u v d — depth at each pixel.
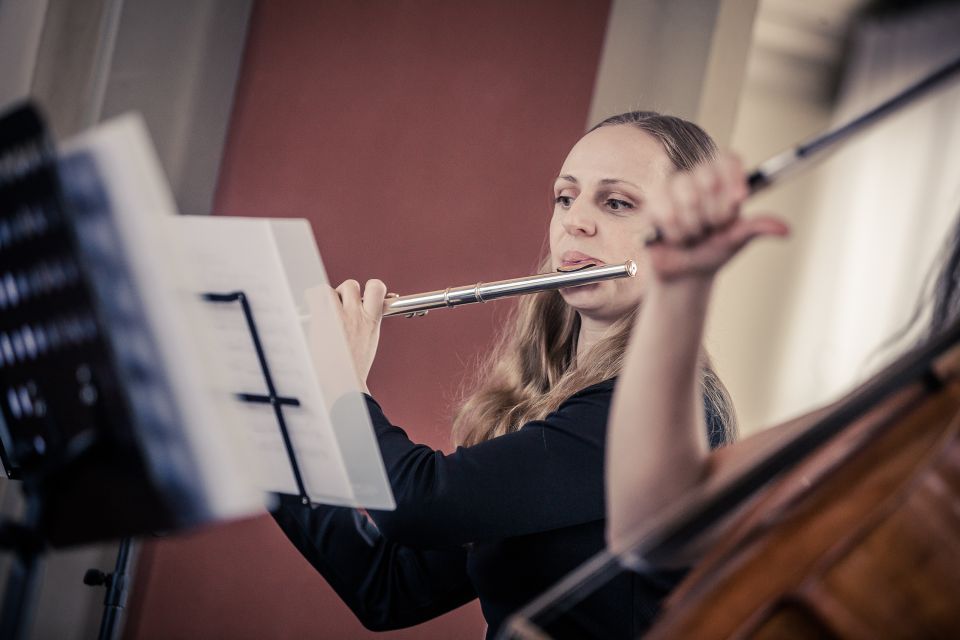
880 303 4.59
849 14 4.71
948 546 1.37
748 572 1.46
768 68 4.78
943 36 4.64
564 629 2.14
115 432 1.51
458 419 2.96
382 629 2.65
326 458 2.05
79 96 4.33
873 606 1.38
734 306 4.67
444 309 4.27
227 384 2.06
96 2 4.36
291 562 4.25
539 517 2.22
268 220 1.90
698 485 1.54
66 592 4.15
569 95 4.35
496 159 4.38
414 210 4.41
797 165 1.44
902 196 4.65
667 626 1.47
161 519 1.53
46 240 1.44
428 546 2.27
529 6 4.45
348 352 2.22
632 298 2.53
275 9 4.68
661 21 4.27
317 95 4.59
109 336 1.45
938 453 1.41
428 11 4.55
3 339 1.56
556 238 2.67
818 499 1.53
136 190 1.43
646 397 1.47
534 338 2.86
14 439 1.64
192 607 4.25
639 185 2.55
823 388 4.59
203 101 4.55
